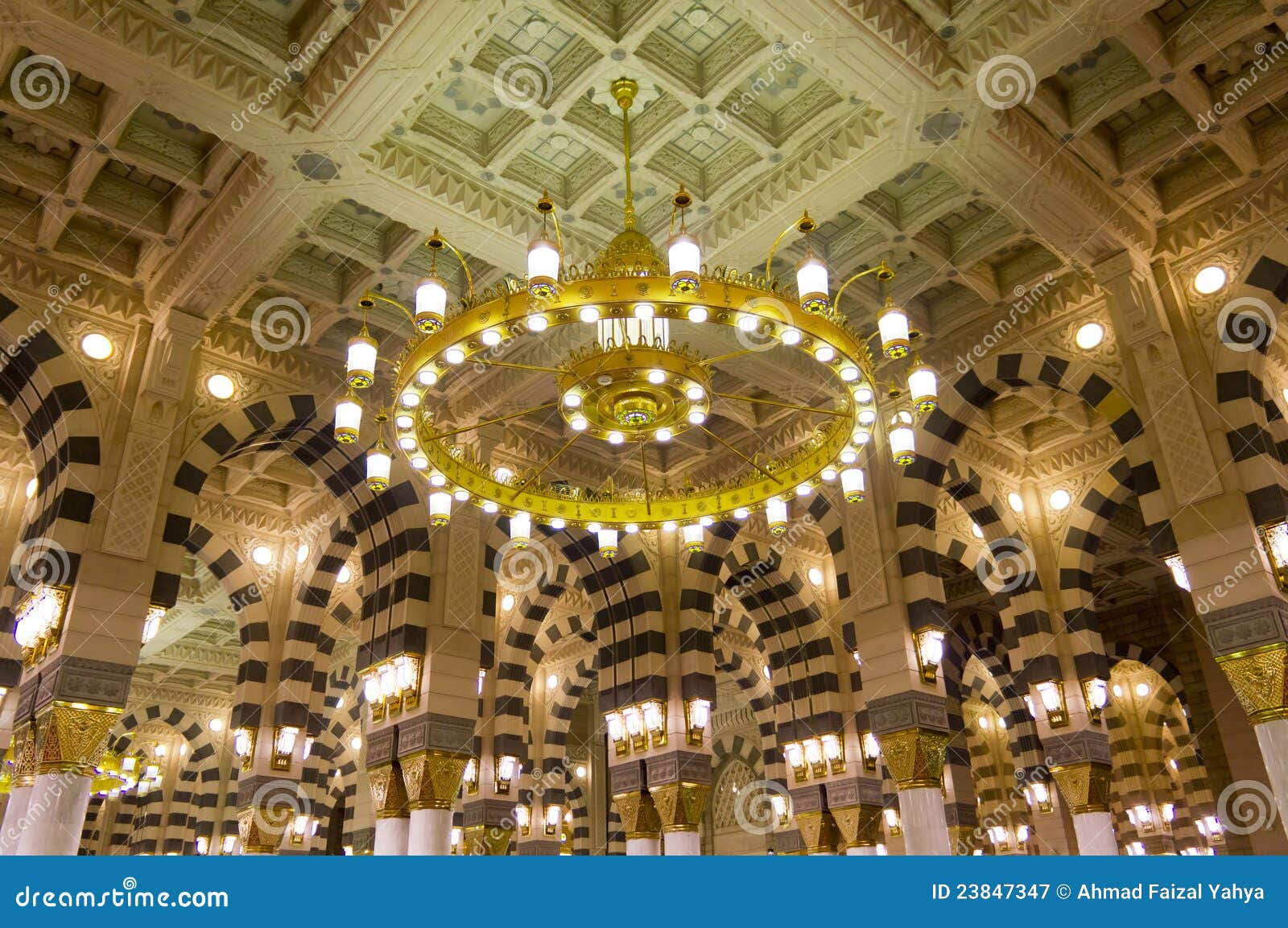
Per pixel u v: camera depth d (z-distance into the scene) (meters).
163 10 7.57
